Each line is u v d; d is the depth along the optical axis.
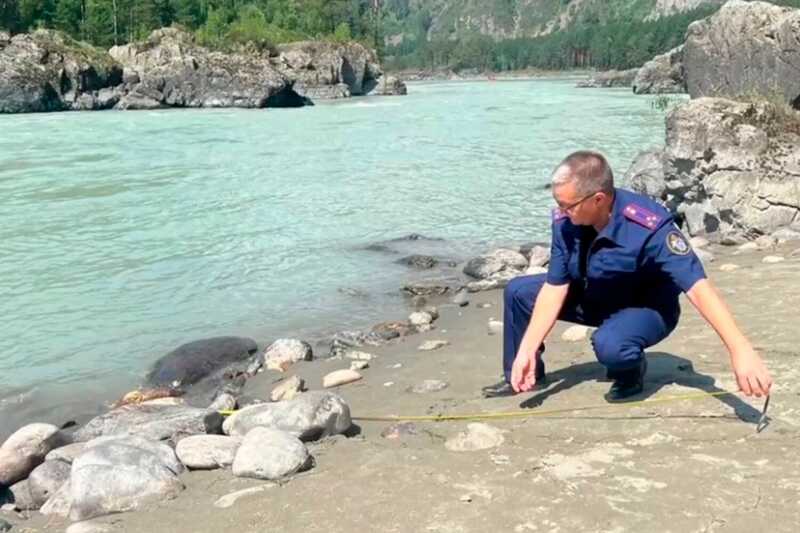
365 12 135.00
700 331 6.59
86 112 58.66
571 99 58.34
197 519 4.05
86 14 97.00
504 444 4.61
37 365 7.73
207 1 109.31
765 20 16.58
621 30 175.88
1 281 10.52
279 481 4.40
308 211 15.08
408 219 14.36
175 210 15.20
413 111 47.06
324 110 52.31
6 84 58.75
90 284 10.39
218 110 58.78
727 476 3.97
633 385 5.12
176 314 9.21
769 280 8.23
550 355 6.50
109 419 6.03
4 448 5.38
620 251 4.61
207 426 5.67
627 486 3.93
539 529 3.60
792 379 5.19
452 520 3.73
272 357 7.54
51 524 4.41
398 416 5.52
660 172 14.12
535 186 17.58
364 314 9.09
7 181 18.81
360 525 3.77
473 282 10.04
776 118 12.28
